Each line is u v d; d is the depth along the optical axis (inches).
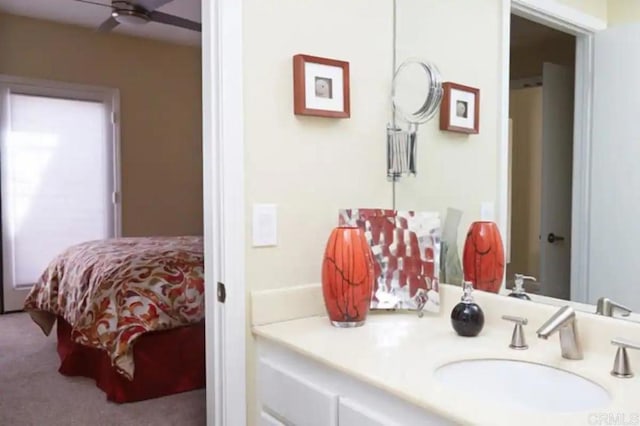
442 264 69.2
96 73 200.7
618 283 52.0
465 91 67.5
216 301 60.9
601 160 53.9
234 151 59.6
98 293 106.5
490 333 57.7
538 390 48.3
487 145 64.7
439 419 39.4
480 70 65.7
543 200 58.7
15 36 183.3
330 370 50.1
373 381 44.0
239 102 59.8
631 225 51.5
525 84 61.1
